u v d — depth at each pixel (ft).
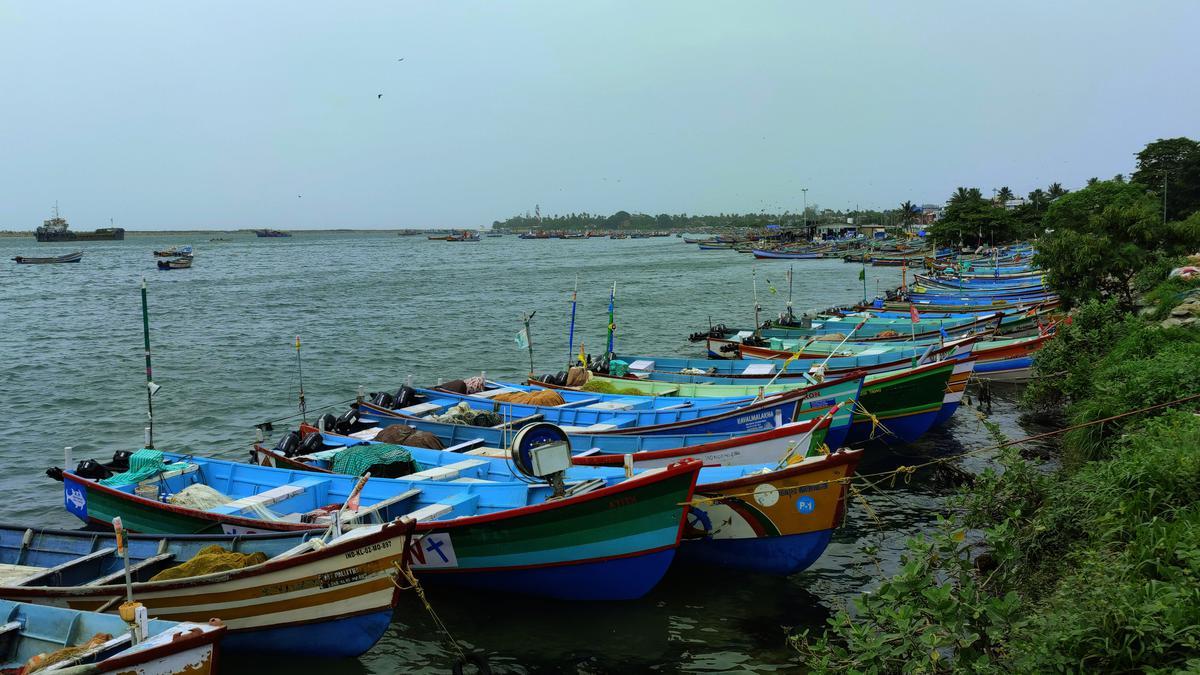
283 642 36.01
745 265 356.79
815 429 48.93
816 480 41.75
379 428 65.92
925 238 419.74
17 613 30.78
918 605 27.66
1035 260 116.26
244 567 35.42
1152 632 22.94
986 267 248.32
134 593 34.55
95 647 26.48
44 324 156.76
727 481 43.14
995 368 92.48
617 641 38.47
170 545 39.50
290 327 153.69
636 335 144.15
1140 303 100.37
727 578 45.14
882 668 27.17
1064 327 80.18
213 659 27.17
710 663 36.24
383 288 241.76
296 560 33.94
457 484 45.62
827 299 203.21
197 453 72.90
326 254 525.75
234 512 44.60
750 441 50.34
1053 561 35.60
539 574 40.96
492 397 74.28
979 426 73.97
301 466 54.24
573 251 568.82
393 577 34.12
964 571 29.07
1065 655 23.75
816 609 41.06
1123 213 114.32
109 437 77.77
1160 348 60.95
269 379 105.60
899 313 134.82
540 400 69.15
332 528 36.91
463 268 349.20
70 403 91.56
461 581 42.88
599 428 60.70
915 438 69.05
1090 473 40.09
